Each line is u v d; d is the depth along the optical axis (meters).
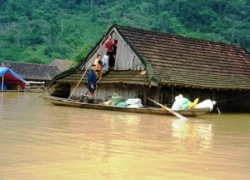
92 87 17.83
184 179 4.93
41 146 6.62
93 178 4.72
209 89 19.84
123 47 20.33
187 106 15.61
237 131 10.93
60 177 4.70
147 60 19.08
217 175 5.24
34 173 4.83
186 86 18.34
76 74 22.70
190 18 93.75
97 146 6.90
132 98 19.23
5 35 91.62
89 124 10.34
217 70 21.66
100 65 20.11
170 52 20.81
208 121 13.98
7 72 40.91
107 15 101.12
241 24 91.31
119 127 10.02
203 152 6.92
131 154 6.34
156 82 17.44
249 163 6.14
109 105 16.11
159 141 7.92
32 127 9.09
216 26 90.88
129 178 4.82
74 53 82.94
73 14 104.69
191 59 21.28
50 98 18.28
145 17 96.50
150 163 5.74
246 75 23.00
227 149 7.42
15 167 5.09
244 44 85.81
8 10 101.50
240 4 99.00
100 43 21.75
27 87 44.41
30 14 100.69
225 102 21.86
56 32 94.25
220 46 24.28
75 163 5.46
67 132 8.48
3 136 7.49
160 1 101.06
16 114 12.41
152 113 15.10
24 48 88.06
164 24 90.31
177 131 9.95
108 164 5.51
